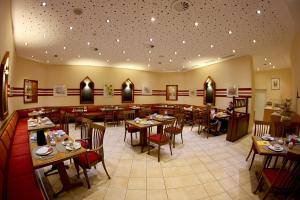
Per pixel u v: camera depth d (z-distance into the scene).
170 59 7.66
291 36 4.60
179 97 10.98
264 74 9.82
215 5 3.11
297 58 4.68
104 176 3.14
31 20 3.79
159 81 11.38
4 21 3.04
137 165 3.61
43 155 2.29
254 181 3.05
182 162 3.80
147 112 6.80
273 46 5.48
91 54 6.85
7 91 4.13
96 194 2.60
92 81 9.27
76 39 5.02
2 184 1.85
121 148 4.64
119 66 9.67
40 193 1.97
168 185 2.88
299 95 4.89
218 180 3.06
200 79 9.27
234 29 4.17
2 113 3.30
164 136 4.15
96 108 9.19
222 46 5.55
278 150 2.65
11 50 4.46
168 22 3.84
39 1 3.06
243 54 6.51
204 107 8.74
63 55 6.99
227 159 4.00
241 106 6.18
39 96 8.16
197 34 4.53
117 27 4.15
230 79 7.33
